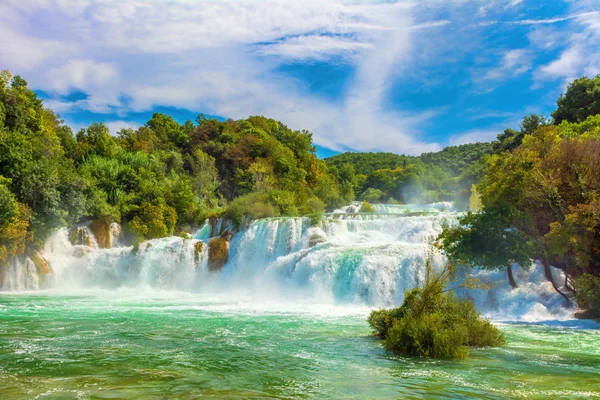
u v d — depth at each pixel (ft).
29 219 112.16
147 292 112.37
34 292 108.78
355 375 33.35
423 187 341.41
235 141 241.76
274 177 209.77
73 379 31.35
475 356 40.78
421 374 33.86
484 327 46.88
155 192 143.74
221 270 120.06
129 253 121.60
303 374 33.65
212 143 230.68
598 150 73.97
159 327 57.11
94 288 119.03
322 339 49.29
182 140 249.14
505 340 48.93
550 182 70.79
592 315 63.93
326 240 111.24
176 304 84.64
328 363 37.55
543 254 69.92
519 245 69.10
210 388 29.37
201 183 186.29
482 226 70.64
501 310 72.43
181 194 148.05
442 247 76.74
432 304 47.42
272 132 288.71
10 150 115.24
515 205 73.46
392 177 376.27
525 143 93.25
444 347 39.86
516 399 27.25
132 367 35.35
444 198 279.49
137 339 48.37
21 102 150.71
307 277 94.32
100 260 121.19
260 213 131.95
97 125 210.18
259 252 118.83
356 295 85.20
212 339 48.88
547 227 74.38
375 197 346.33
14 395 27.25
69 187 125.39
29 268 112.68
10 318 64.28
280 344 46.26
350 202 241.35
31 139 138.62
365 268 86.12
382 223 116.16
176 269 119.44
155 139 232.53
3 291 107.86
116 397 26.96
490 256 70.08
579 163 73.31
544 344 47.21
